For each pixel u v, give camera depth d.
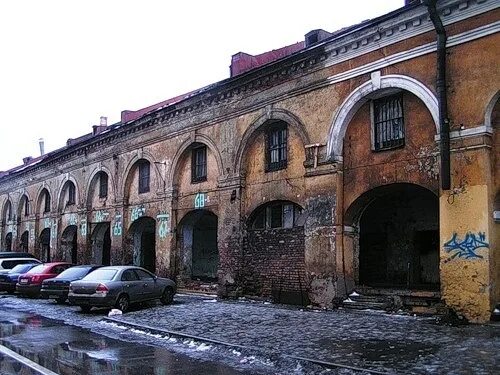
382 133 14.95
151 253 27.22
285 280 17.45
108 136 28.03
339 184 15.66
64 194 33.66
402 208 19.06
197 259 27.09
